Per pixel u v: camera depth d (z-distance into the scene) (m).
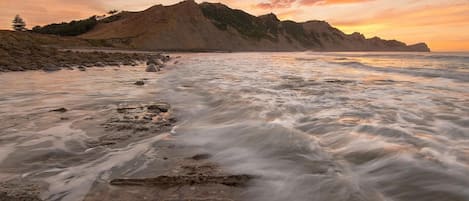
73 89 10.87
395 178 3.27
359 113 6.39
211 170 3.71
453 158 3.74
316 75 15.66
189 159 4.09
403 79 13.23
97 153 4.34
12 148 4.51
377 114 6.29
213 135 5.13
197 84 12.04
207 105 7.77
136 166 3.86
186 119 6.34
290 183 3.33
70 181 3.42
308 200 2.96
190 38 138.12
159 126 5.77
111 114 6.79
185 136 5.12
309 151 4.20
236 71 18.95
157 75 16.45
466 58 32.56
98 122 6.06
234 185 3.32
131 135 5.20
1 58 18.86
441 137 4.62
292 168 3.70
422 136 4.67
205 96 9.05
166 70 20.39
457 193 2.91
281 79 13.58
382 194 2.97
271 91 9.66
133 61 31.33
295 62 32.06
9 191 3.14
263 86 10.99
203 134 5.20
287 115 6.25
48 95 9.52
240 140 4.82
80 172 3.67
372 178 3.31
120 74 16.92
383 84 11.47
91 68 21.12
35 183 3.36
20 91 10.31
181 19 143.38
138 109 7.31
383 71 17.83
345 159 3.87
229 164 3.89
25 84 12.09
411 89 10.07
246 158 4.09
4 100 8.68
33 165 3.89
